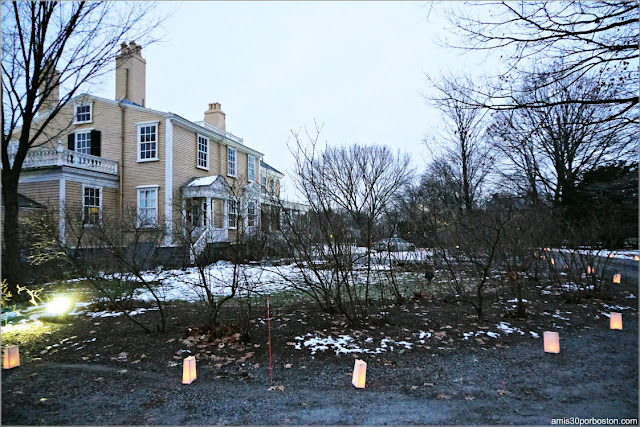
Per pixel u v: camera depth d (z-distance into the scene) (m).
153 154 16.69
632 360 4.30
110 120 17.31
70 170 14.66
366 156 15.26
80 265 7.75
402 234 10.54
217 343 4.83
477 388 3.60
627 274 10.66
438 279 10.04
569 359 4.34
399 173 19.80
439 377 3.85
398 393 3.50
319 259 6.09
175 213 14.08
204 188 16.02
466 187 18.83
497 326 5.57
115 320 6.18
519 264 8.56
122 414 3.13
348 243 6.02
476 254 7.50
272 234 7.08
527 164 20.92
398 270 10.92
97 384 3.73
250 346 4.74
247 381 3.78
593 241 9.01
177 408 3.23
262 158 25.30
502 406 3.23
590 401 3.31
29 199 14.17
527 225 8.09
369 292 8.70
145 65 19.78
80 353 4.60
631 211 16.16
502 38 5.62
